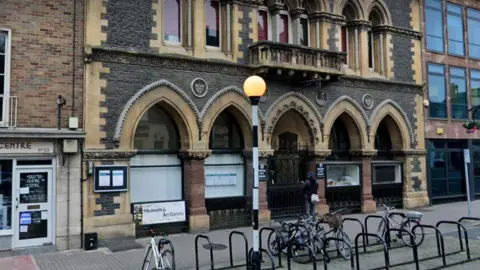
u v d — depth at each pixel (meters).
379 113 18.58
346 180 17.92
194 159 14.13
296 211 16.58
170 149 14.37
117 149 12.72
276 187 16.22
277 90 15.77
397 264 10.12
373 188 18.78
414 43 20.16
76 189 12.05
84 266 10.25
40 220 11.62
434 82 20.98
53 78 11.84
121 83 12.90
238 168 15.64
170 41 14.33
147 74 13.33
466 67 22.39
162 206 13.60
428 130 20.50
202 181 14.30
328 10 17.31
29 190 11.52
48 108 11.73
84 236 11.96
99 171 12.42
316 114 16.69
